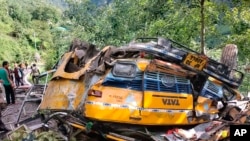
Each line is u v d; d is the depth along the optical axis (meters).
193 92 7.59
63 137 6.81
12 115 10.92
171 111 7.15
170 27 17.22
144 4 19.62
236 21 16.14
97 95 6.71
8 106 12.85
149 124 6.90
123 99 6.79
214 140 6.92
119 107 6.73
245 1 14.51
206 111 7.73
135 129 6.95
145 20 20.31
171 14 17.83
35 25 89.38
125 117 6.75
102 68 6.88
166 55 7.39
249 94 9.77
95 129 6.82
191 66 7.53
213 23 16.44
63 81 7.31
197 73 7.64
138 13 21.09
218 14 16.14
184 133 6.94
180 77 7.40
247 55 15.88
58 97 7.21
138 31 21.41
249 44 15.84
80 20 30.02
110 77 6.83
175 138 6.89
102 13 29.20
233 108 8.13
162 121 7.04
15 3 90.00
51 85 7.50
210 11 15.91
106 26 24.41
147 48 7.36
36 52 79.62
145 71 6.97
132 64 6.98
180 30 16.83
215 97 7.95
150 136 6.86
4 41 70.69
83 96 6.80
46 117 7.57
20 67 22.16
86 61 7.76
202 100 7.70
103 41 24.47
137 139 6.98
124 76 6.87
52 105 7.21
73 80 7.16
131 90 6.88
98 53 7.36
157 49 7.39
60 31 41.47
